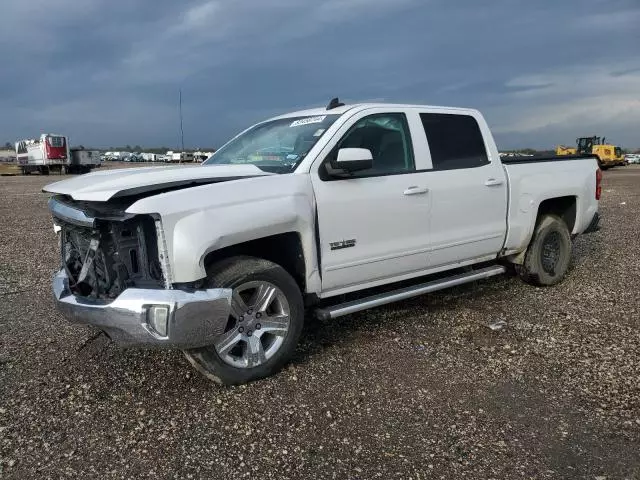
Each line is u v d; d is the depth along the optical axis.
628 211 13.76
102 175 3.95
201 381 3.82
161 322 3.26
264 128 5.10
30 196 22.31
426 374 3.91
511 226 5.59
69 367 4.09
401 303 5.61
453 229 5.04
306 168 4.08
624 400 3.48
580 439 3.05
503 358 4.18
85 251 3.79
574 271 6.97
